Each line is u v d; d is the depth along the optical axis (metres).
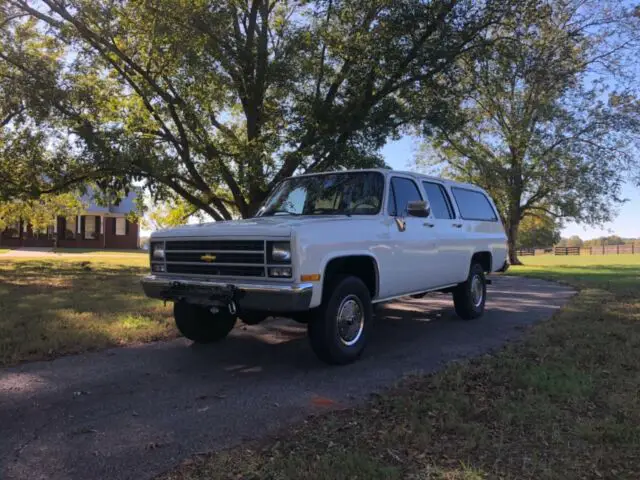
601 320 8.00
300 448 3.44
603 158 28.00
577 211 29.23
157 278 5.88
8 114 14.67
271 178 14.46
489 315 9.11
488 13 13.19
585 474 3.06
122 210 38.88
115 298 10.06
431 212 7.46
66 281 13.42
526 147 28.03
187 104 13.99
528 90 25.98
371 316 5.92
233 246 5.27
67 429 3.83
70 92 13.54
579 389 4.50
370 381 5.00
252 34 14.44
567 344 6.30
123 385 4.93
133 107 15.60
